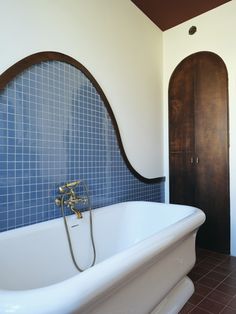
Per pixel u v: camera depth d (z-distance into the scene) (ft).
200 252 7.87
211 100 8.07
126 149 7.56
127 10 7.63
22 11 4.79
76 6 5.96
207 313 4.77
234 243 7.57
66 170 5.63
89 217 5.65
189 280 5.63
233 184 7.60
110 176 6.89
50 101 5.29
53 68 5.37
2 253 3.90
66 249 4.98
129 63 7.72
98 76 6.57
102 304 2.87
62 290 2.28
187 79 8.68
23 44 4.78
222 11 7.84
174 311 4.69
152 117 8.77
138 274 3.47
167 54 9.23
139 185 8.04
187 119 8.68
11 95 4.58
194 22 8.48
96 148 6.45
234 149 7.59
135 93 7.96
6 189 4.49
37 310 2.07
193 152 8.51
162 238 3.82
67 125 5.67
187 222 4.69
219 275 6.28
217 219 7.91
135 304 3.53
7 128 4.51
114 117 7.06
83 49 6.13
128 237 6.62
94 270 2.66
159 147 9.12
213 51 8.04
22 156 4.75
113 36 7.10
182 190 8.79
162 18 8.57
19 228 4.40
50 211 5.23
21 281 4.08
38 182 5.02
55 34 5.42
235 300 5.19
